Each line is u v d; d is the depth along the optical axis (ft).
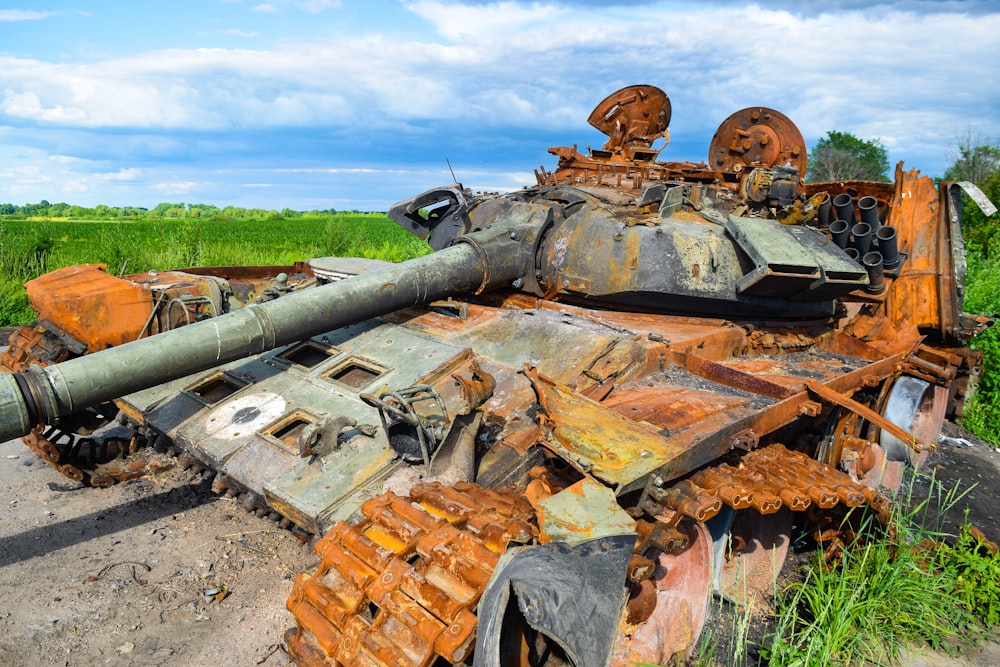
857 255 25.46
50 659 17.20
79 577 20.57
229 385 23.86
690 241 23.56
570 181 30.01
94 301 24.21
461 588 12.16
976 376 40.19
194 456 21.22
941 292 34.30
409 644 11.95
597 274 23.86
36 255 72.84
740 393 19.54
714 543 18.25
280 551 22.49
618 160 31.40
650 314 25.12
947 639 20.39
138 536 23.02
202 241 84.43
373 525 14.33
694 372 21.29
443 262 23.15
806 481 18.13
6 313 55.77
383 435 18.97
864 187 37.17
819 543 23.18
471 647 11.39
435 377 20.49
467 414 16.49
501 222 25.95
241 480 19.02
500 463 16.79
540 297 26.18
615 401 18.30
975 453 36.45
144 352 16.88
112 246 78.07
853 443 25.34
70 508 24.81
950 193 34.55
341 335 25.31
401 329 24.71
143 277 28.55
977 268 70.49
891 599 20.20
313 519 16.67
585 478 13.98
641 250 23.26
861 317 32.55
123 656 17.46
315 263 29.99
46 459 25.50
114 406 26.78
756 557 21.71
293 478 18.20
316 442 18.43
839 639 18.03
